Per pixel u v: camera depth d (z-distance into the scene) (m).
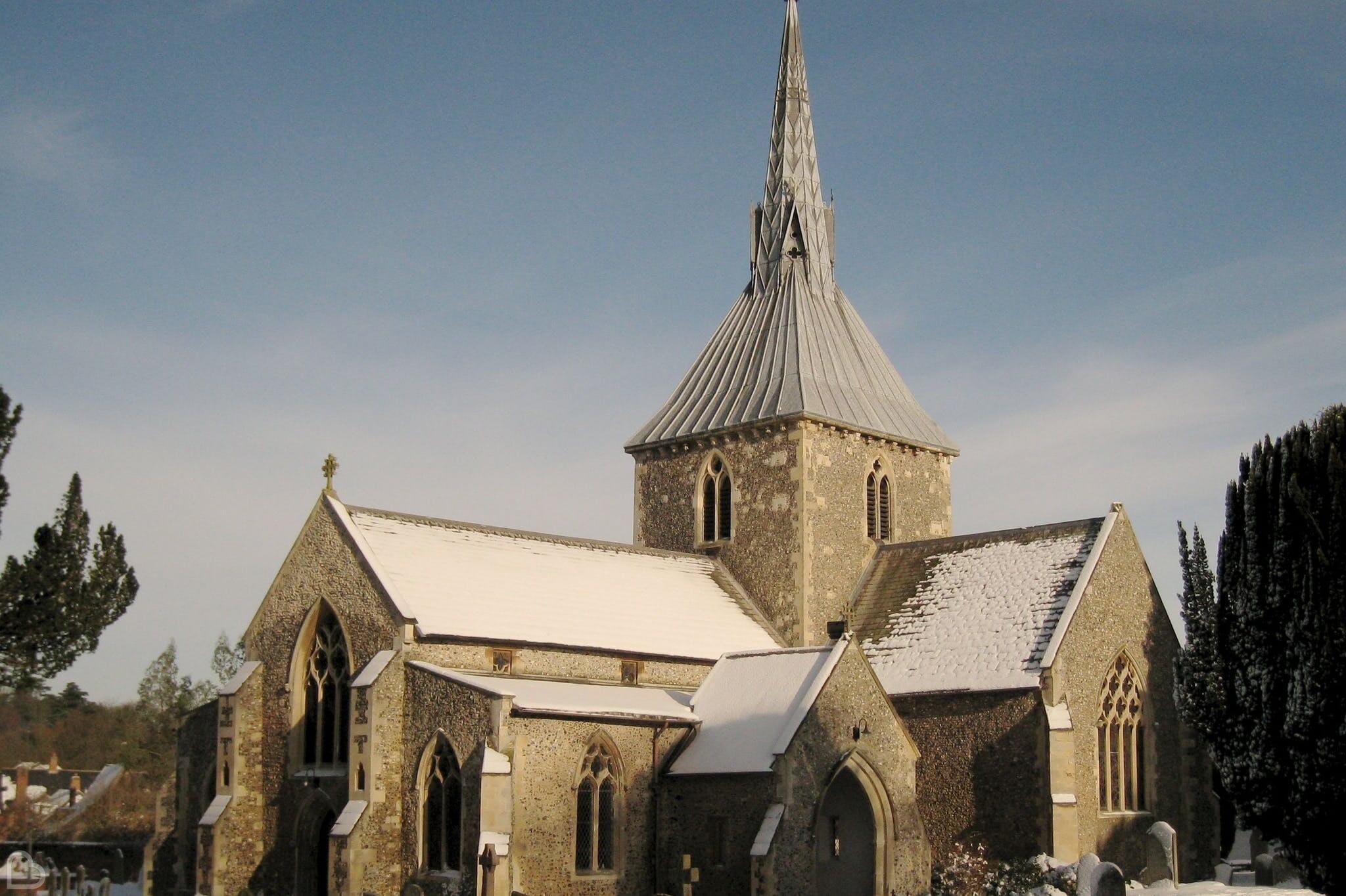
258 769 44.06
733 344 60.19
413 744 40.38
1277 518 33.94
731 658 47.03
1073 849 42.41
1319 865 33.12
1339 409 34.12
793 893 39.09
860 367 59.47
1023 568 49.88
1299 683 32.81
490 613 44.09
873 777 42.19
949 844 45.06
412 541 45.66
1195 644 39.56
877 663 49.53
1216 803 49.31
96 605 41.28
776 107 62.59
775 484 55.12
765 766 39.84
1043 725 43.50
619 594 49.69
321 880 42.53
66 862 55.19
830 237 62.22
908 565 54.91
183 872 46.69
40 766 105.06
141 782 84.50
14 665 40.28
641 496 59.88
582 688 43.94
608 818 41.56
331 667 43.28
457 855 38.81
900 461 58.75
